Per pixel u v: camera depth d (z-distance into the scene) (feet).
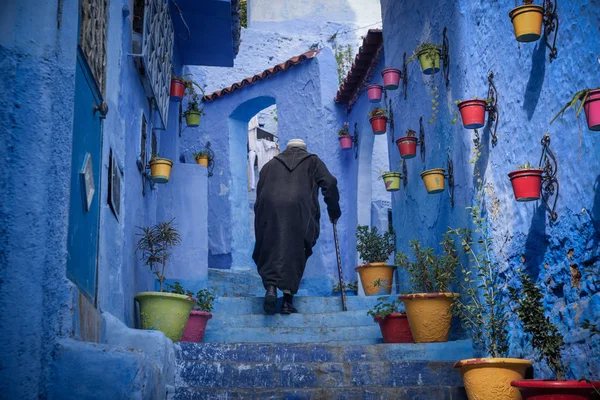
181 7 23.79
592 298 10.63
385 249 25.34
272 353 15.10
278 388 13.28
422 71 18.71
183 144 35.60
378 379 14.07
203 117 35.65
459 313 14.97
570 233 11.45
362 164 29.60
